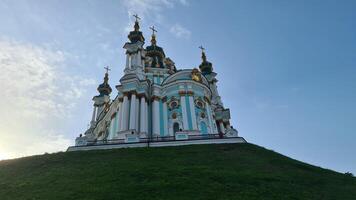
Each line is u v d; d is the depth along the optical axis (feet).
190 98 163.43
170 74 194.80
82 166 91.86
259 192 67.56
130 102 162.30
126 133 143.74
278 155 108.99
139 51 189.16
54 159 103.81
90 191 66.69
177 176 77.77
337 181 84.43
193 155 103.71
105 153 110.63
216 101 205.57
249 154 106.63
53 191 68.59
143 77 178.81
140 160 96.78
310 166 99.66
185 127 152.66
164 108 164.25
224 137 128.06
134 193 64.75
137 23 206.49
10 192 70.64
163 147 118.21
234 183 73.05
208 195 63.87
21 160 105.19
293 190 71.26
